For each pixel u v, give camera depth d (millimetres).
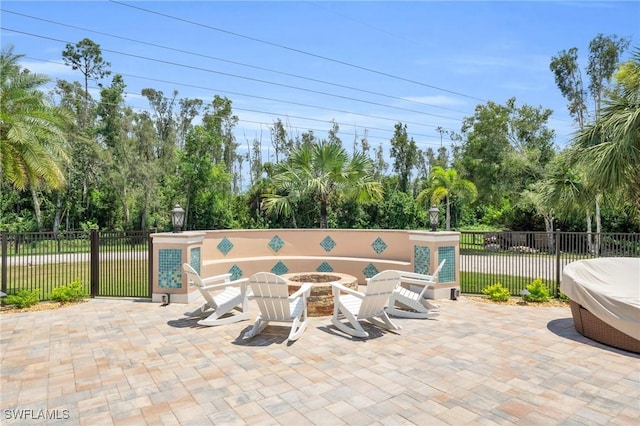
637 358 5301
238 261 10492
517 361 5188
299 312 6363
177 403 4051
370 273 10500
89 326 6859
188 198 30281
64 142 13250
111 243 10125
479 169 25438
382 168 44844
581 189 12977
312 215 26984
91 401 4105
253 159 51375
